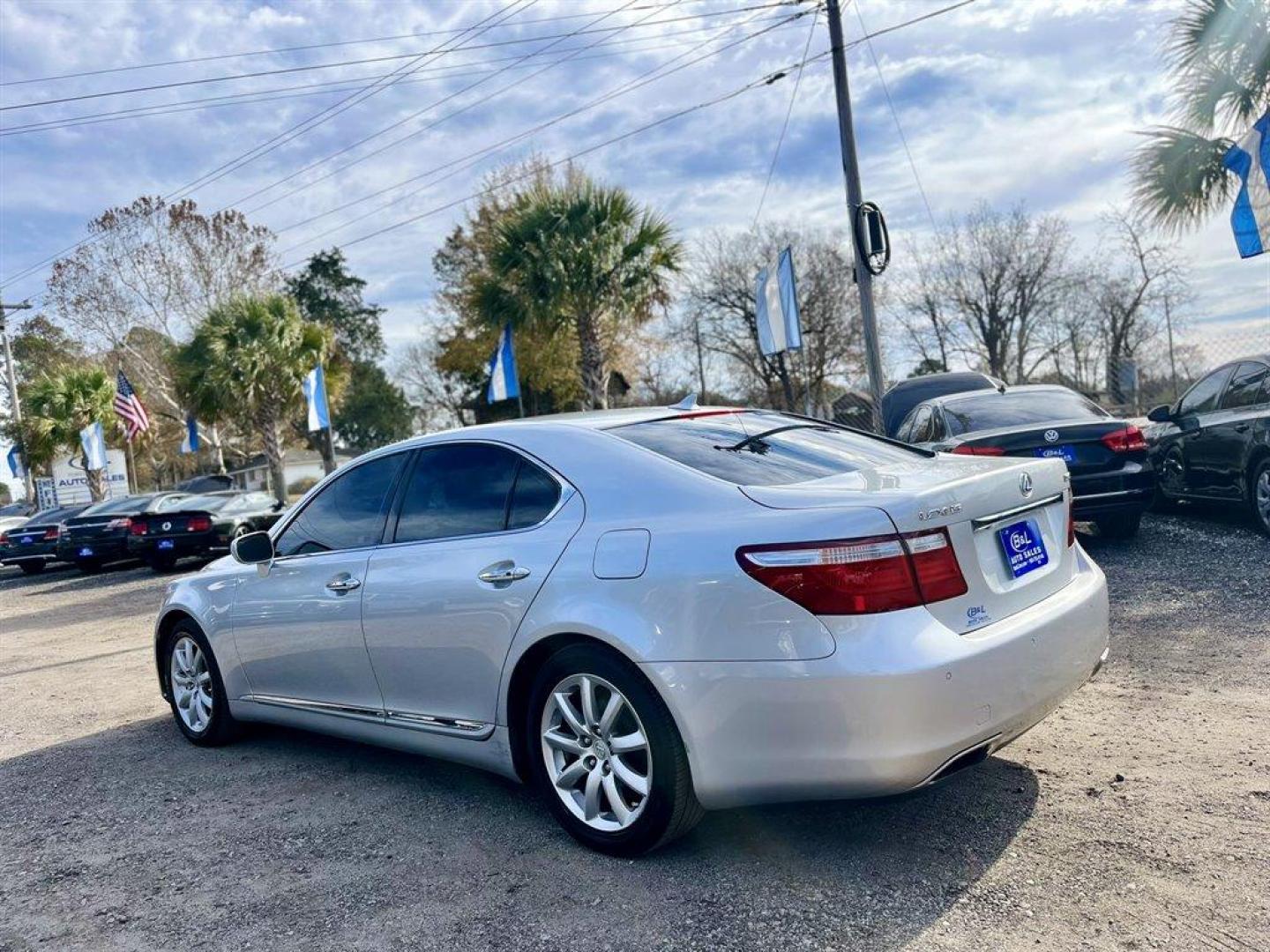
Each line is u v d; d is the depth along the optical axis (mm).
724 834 3457
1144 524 9344
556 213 16859
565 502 3557
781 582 2893
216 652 4977
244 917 3152
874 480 3260
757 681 2910
